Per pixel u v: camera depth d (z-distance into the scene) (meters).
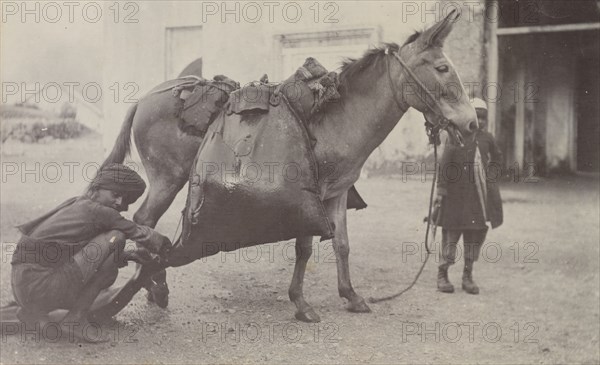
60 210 3.71
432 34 4.04
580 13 8.59
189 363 3.45
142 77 9.56
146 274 3.91
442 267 4.92
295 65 8.35
